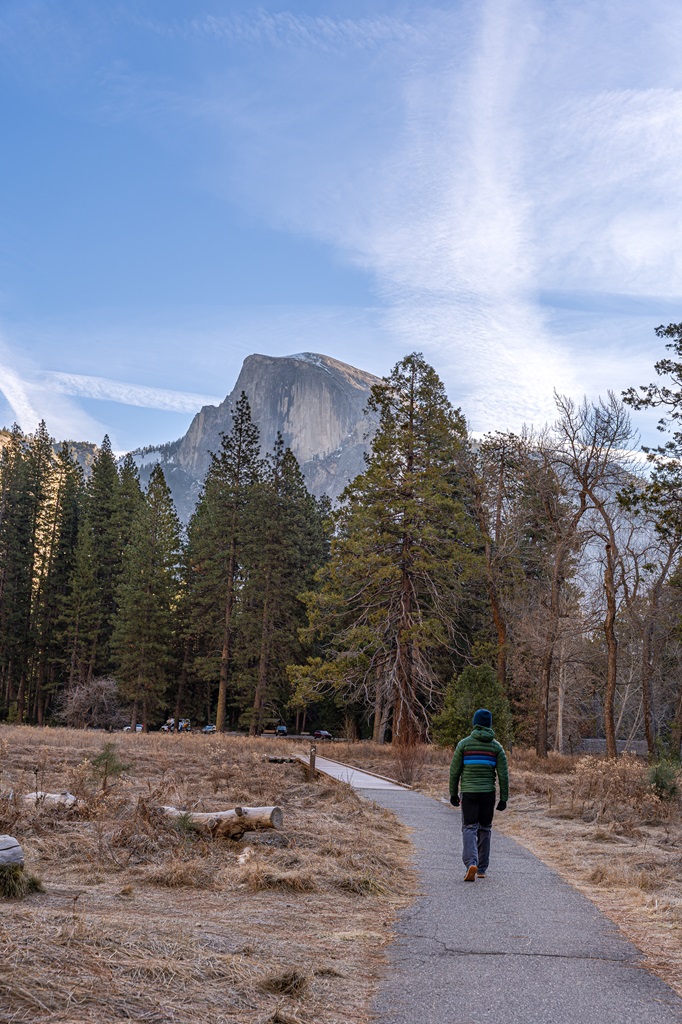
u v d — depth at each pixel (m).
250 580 66.19
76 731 40.25
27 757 19.56
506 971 5.64
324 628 42.91
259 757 26.72
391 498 41.12
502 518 42.62
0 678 77.50
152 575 70.31
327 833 11.34
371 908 7.62
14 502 80.62
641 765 21.05
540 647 37.78
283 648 65.50
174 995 4.41
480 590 44.72
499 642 41.97
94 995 4.12
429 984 5.30
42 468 83.31
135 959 4.79
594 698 64.75
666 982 5.52
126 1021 3.92
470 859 9.22
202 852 9.16
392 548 41.12
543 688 37.03
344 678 41.47
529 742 49.53
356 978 5.37
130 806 11.66
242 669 68.25
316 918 6.98
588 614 38.28
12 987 3.95
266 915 6.86
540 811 16.72
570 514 38.28
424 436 42.53
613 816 15.60
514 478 41.97
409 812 15.85
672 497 27.77
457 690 33.06
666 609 37.94
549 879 9.54
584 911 7.78
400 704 39.19
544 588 42.94
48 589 79.69
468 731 31.56
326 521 42.69
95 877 7.66
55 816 10.48
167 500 72.00
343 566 41.25
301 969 5.05
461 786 9.62
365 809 15.06
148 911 6.43
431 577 41.16
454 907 7.80
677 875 9.91
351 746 36.81
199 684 79.31
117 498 83.12
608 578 33.91
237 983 4.81
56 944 4.74
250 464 68.88
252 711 64.31
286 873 8.27
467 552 40.38
